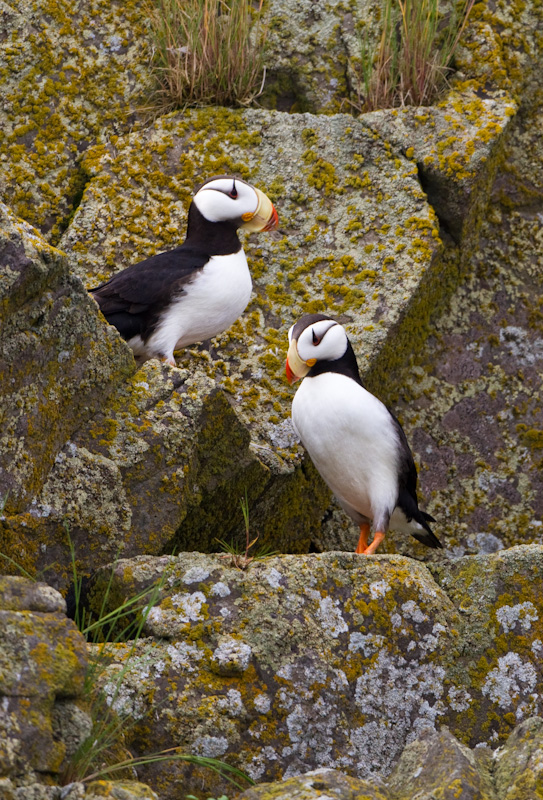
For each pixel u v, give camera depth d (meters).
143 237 11.51
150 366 8.30
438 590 6.92
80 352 7.66
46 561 7.30
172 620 6.18
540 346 12.21
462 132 12.06
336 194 11.84
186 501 8.21
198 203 10.34
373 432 8.76
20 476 7.09
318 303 11.21
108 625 6.52
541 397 11.93
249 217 10.29
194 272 9.95
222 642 6.10
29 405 7.18
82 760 4.82
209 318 10.14
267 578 6.46
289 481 10.05
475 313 12.27
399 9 13.05
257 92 13.00
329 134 12.12
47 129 12.28
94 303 7.77
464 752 5.50
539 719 5.77
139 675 5.84
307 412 8.95
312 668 6.17
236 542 9.76
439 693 6.57
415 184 11.79
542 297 12.46
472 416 11.77
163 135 12.13
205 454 8.45
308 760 5.96
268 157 12.05
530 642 6.80
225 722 5.82
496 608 6.89
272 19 13.21
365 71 12.75
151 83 12.63
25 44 12.50
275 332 11.05
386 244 11.51
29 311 7.05
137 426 7.91
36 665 4.72
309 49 13.12
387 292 11.20
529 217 12.80
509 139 12.90
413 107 12.36
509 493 11.49
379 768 6.22
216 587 6.37
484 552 11.23
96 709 5.25
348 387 8.84
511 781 5.27
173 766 5.62
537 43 13.16
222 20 12.85
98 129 12.39
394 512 9.38
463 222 12.07
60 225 11.98
